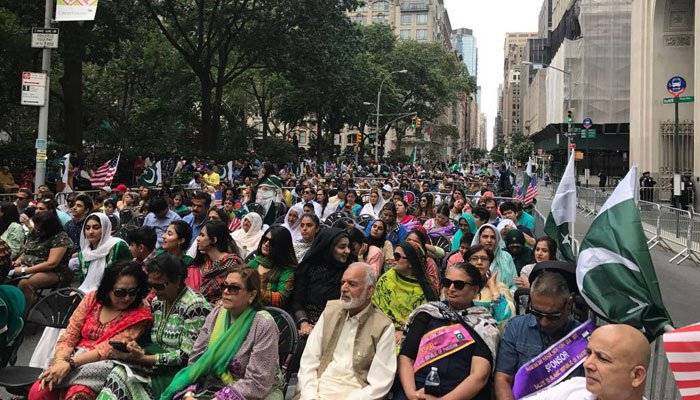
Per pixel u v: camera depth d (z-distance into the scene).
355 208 15.45
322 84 37.69
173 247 6.78
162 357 4.77
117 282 4.91
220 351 4.46
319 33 35.22
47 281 8.04
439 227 11.69
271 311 5.29
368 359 4.70
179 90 44.53
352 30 37.31
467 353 4.34
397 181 27.03
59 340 5.02
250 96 59.53
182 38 40.16
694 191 26.34
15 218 9.64
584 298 4.66
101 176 16.81
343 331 4.86
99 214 7.35
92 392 4.58
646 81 33.88
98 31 27.30
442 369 4.33
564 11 71.38
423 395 4.23
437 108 81.06
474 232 9.85
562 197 7.91
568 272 5.02
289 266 6.39
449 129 107.62
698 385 3.20
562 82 56.97
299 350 5.57
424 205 13.84
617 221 4.68
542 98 83.50
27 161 22.33
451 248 10.05
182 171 29.27
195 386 4.46
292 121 56.78
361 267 4.82
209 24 36.50
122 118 43.59
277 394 4.62
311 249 6.30
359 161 62.47
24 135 35.84
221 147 45.53
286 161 47.09
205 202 10.56
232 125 49.72
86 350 4.86
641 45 34.53
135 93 48.28
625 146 53.50
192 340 4.92
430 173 42.41
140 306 5.07
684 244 16.41
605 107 52.81
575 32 60.69
